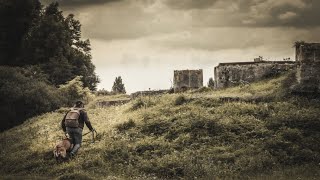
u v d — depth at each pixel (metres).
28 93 34.38
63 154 19.72
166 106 24.73
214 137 20.45
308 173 17.12
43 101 34.59
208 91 29.95
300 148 19.36
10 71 36.16
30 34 48.59
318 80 24.33
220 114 22.44
